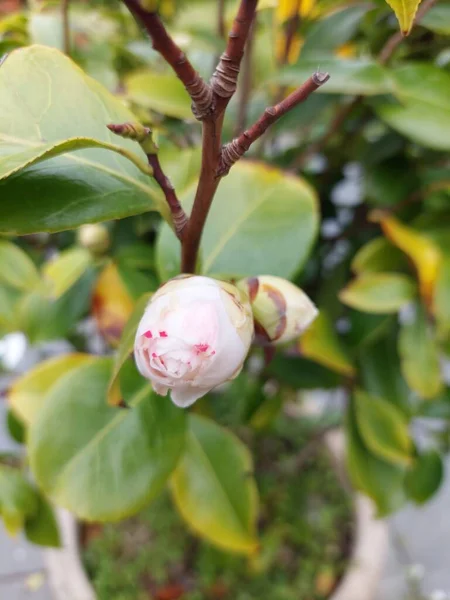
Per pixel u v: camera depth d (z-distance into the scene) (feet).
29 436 0.56
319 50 0.73
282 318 0.44
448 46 0.74
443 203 0.83
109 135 0.44
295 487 1.26
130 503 0.55
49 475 0.55
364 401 0.82
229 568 1.13
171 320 0.36
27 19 0.75
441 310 0.71
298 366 0.89
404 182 0.80
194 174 0.64
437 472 0.89
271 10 0.81
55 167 0.42
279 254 0.61
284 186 0.64
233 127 0.76
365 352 0.87
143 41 0.85
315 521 1.21
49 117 0.42
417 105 0.65
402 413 0.86
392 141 0.81
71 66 0.44
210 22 0.95
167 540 1.18
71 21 0.78
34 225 0.40
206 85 0.31
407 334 0.77
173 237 0.60
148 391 0.59
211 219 0.62
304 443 1.32
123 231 0.89
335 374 0.88
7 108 0.41
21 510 0.70
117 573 1.13
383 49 0.74
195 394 0.39
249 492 0.73
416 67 0.67
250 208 0.63
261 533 1.17
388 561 1.46
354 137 0.90
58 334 0.82
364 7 0.71
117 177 0.43
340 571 1.12
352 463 0.85
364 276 0.75
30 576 1.39
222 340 0.36
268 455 1.31
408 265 0.78
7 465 0.80
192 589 1.13
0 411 1.51
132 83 0.67
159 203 0.44
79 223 0.41
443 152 0.84
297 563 1.16
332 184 0.97
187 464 0.73
